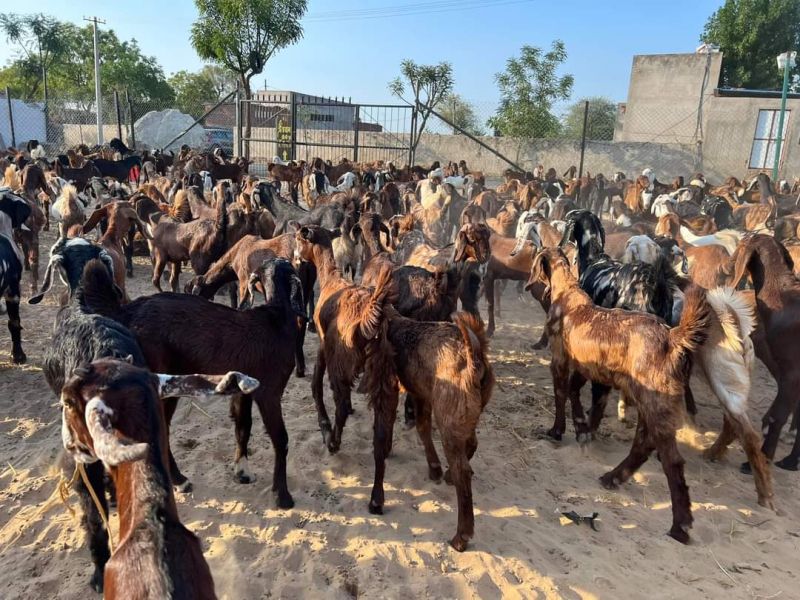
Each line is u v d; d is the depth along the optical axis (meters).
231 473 5.45
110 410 2.46
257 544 4.49
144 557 2.26
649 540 4.89
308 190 20.50
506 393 7.70
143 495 2.41
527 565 4.42
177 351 4.58
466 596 4.11
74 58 57.12
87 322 3.91
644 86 33.50
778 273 6.30
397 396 5.04
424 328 4.90
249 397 5.19
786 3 39.16
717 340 5.40
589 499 5.44
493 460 5.96
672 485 4.94
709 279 9.49
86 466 3.76
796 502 5.64
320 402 6.04
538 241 9.85
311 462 5.73
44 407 6.63
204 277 8.45
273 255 8.11
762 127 29.39
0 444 5.84
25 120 35.12
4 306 10.05
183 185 16.09
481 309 11.90
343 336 5.27
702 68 32.03
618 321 5.39
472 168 32.53
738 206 17.73
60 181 16.83
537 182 19.83
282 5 35.00
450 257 7.75
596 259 7.70
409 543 4.60
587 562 4.53
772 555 4.83
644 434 5.43
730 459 6.35
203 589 2.32
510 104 30.97
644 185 20.58
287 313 5.03
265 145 36.44
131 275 12.66
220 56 35.25
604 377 5.50
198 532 4.60
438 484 5.48
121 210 8.30
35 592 3.97
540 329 10.53
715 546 4.89
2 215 8.23
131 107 31.47
